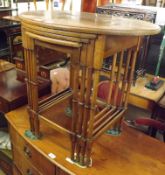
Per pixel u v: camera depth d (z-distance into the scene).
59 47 0.75
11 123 1.08
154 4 2.33
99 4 2.15
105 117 0.92
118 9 1.65
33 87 0.91
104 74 1.44
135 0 2.38
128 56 0.93
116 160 0.89
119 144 0.98
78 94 0.75
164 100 1.54
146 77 1.84
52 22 0.71
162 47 1.64
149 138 1.03
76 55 0.71
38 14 0.89
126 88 1.00
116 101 1.03
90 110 0.74
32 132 1.01
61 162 0.87
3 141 1.43
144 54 1.71
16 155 1.21
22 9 2.81
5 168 1.51
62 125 1.06
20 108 1.21
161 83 1.75
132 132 1.06
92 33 0.64
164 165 0.88
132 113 1.88
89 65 0.69
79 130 0.80
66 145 0.96
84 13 1.00
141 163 0.89
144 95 1.58
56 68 1.53
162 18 1.70
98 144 0.97
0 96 1.22
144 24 0.79
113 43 0.70
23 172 1.20
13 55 1.78
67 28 0.67
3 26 2.10
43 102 1.04
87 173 0.83
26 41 0.83
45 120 0.92
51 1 1.73
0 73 1.52
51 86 1.41
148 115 1.85
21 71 1.52
